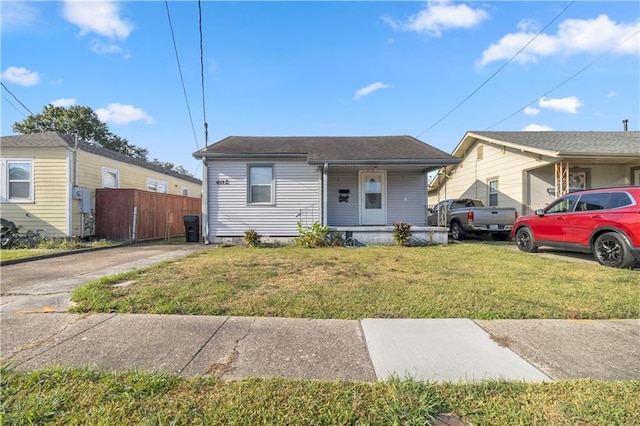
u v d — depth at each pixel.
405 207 12.87
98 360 2.83
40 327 3.58
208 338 3.30
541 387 2.40
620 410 2.11
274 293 4.80
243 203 11.99
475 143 16.42
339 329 3.54
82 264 7.64
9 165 12.02
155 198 14.96
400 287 5.15
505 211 12.08
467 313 3.98
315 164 11.00
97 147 14.70
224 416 2.07
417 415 2.09
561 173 11.13
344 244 10.90
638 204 6.59
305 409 2.15
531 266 6.95
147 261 7.98
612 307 4.17
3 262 7.59
